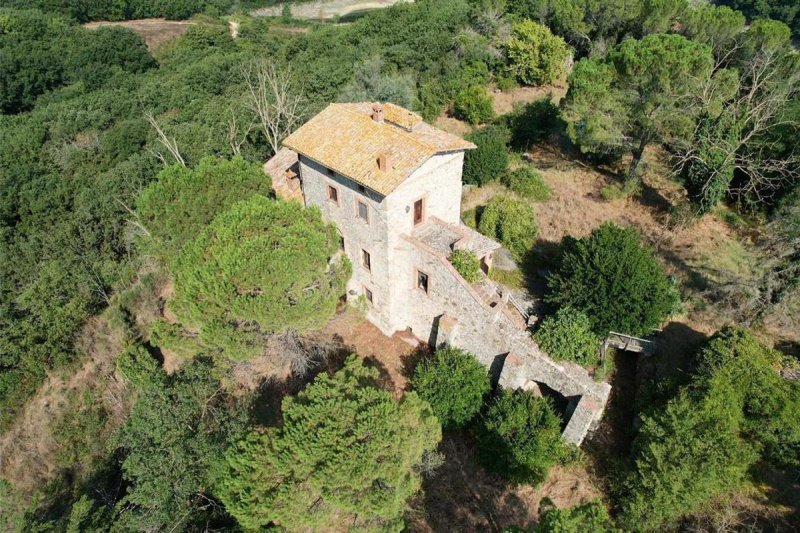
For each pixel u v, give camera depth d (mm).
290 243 23125
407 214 26156
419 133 26500
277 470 18516
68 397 32312
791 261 25750
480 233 31750
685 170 36875
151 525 21125
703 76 34031
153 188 28531
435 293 27328
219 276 22438
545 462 23625
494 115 51594
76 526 20547
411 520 22828
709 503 21547
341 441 18047
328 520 21297
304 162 28547
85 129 63031
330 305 23719
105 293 39812
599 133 35906
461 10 68188
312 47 72562
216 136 50719
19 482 29016
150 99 68500
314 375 28578
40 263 43594
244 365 27844
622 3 55719
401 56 60750
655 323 25812
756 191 34594
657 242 33344
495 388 27438
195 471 22797
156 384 25094
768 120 35625
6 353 34000
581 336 25234
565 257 27797
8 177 53719
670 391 23766
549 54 55531
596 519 16109
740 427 22312
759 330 27531
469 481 24406
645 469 21312
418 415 20078
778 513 21125
